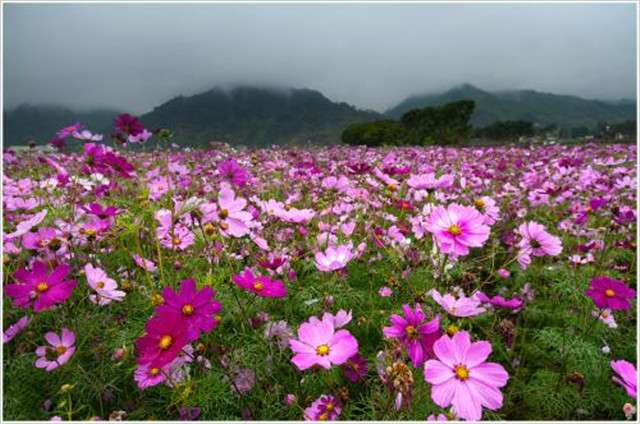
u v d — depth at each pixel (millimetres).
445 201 3781
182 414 1427
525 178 4992
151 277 2012
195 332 1204
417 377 1470
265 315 1772
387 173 3312
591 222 3555
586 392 1804
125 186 3404
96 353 1654
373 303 2061
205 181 4156
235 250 2500
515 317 2264
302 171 4492
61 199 3205
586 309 2268
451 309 1479
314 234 2730
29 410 1532
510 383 1895
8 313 1867
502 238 2705
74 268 2059
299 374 1621
